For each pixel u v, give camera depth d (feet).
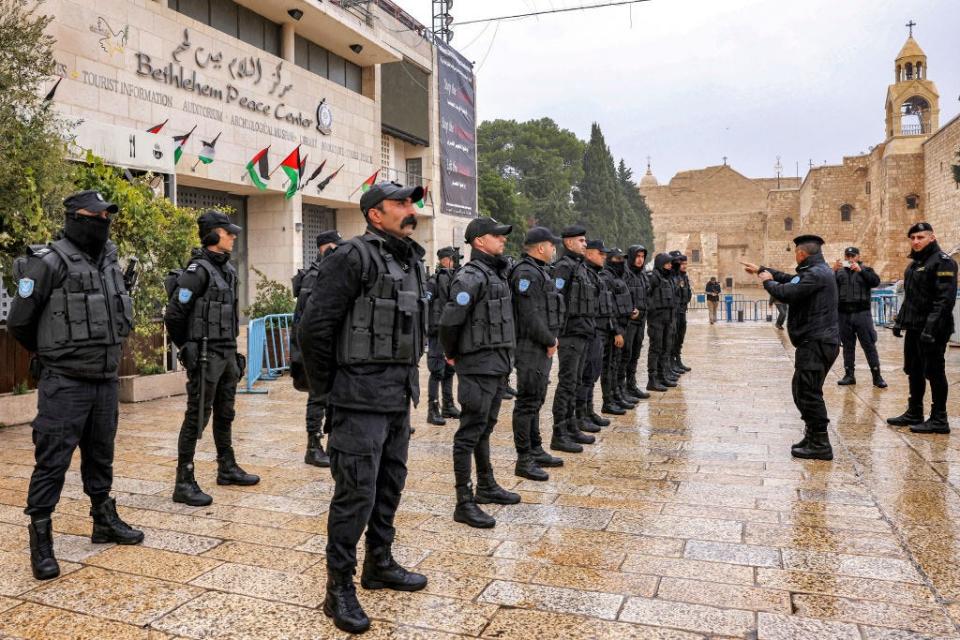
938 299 21.67
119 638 9.75
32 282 11.83
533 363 17.67
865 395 30.48
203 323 15.89
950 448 20.54
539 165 185.06
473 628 10.00
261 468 19.12
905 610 10.44
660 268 33.81
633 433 23.40
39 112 23.95
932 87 143.13
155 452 20.86
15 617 10.38
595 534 13.80
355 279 10.24
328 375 10.43
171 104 49.62
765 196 255.91
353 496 10.21
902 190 136.05
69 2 41.81
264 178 57.98
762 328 77.10
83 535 13.83
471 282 14.62
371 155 76.02
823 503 15.60
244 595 11.10
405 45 82.38
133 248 28.25
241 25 59.62
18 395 25.40
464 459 14.57
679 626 10.00
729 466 18.97
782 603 10.69
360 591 11.28
